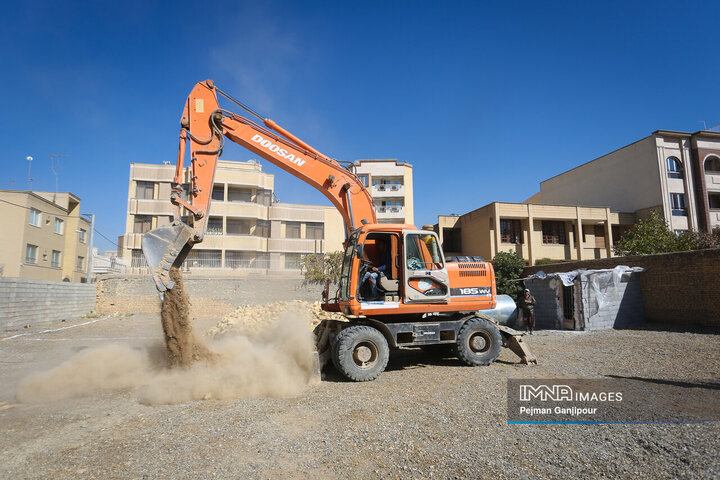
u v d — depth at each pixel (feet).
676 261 43.96
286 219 100.89
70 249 109.29
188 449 12.85
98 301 73.82
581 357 28.81
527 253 94.53
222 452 12.60
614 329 44.96
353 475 11.01
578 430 14.10
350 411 16.75
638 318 47.16
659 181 94.79
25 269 88.17
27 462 12.00
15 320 49.57
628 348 31.83
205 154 25.40
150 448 12.96
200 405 17.89
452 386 21.01
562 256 96.12
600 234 99.81
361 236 25.20
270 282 76.84
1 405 18.04
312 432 14.26
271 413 16.56
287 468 11.45
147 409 17.37
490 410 16.61
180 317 22.66
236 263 87.97
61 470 11.44
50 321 58.39
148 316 68.59
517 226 95.76
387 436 13.80
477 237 97.91
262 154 27.86
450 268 26.94
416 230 26.17
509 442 13.14
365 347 23.57
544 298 52.06
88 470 11.42
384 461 11.85
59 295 61.16
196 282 73.72
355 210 28.78
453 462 11.73
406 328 25.38
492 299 27.50
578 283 46.01
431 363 28.14
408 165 125.80
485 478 10.76
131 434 14.28
